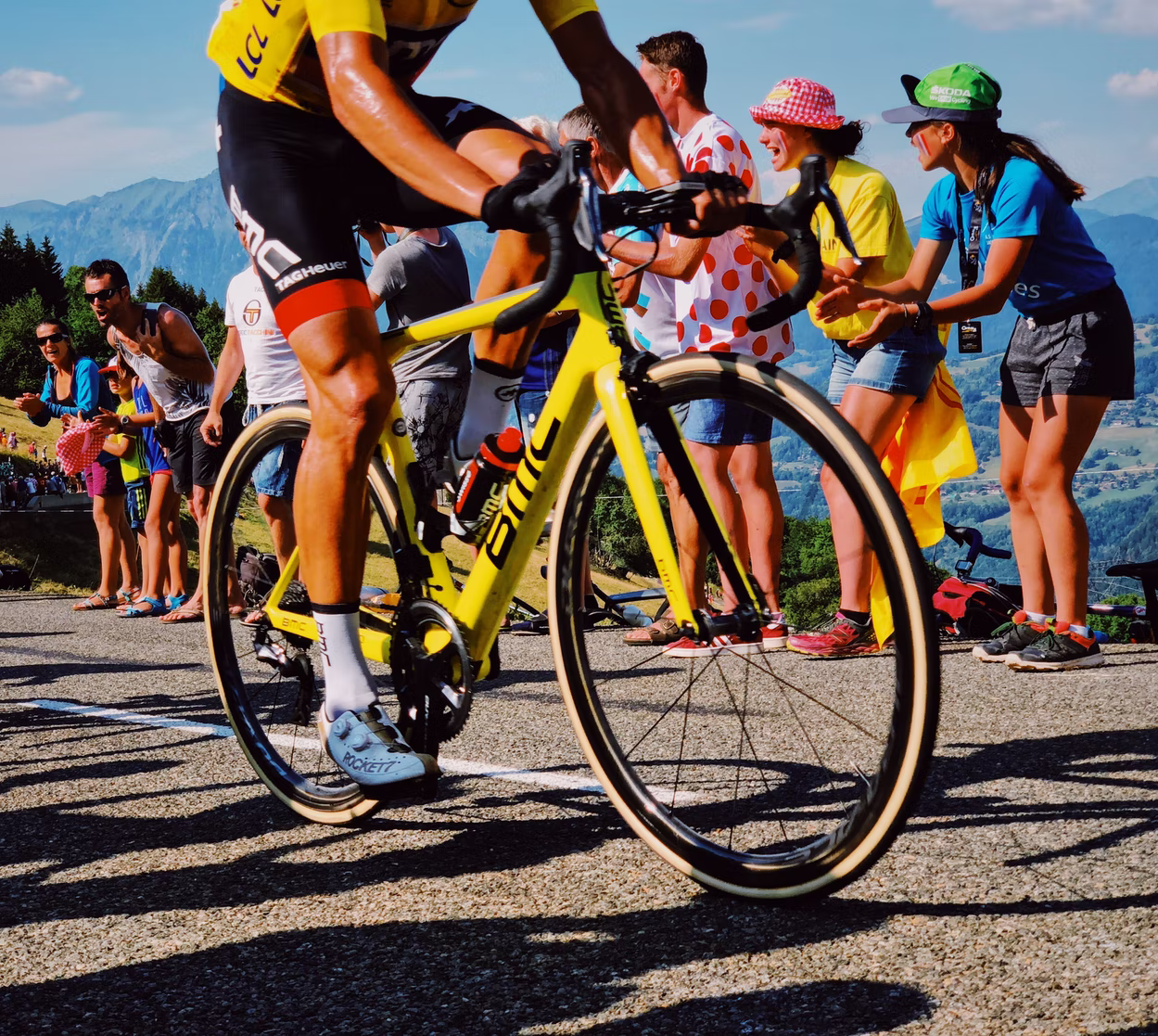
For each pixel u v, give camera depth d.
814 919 1.75
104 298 6.24
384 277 4.46
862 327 4.09
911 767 1.67
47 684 4.50
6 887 2.13
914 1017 1.42
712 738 2.79
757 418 3.98
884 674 3.33
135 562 8.14
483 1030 1.47
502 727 3.22
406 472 2.31
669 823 2.00
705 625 1.88
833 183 4.22
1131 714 3.01
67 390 8.38
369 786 2.13
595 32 2.15
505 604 2.20
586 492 2.06
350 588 2.24
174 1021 1.55
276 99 2.18
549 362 3.53
